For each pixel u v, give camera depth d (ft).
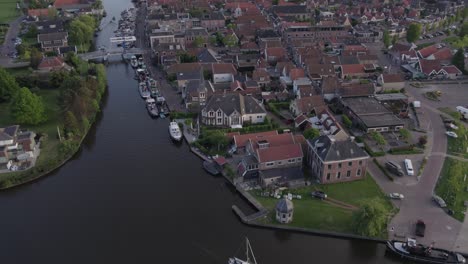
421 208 422.82
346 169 458.09
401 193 444.55
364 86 642.63
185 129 577.02
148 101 651.25
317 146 470.80
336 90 650.84
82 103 578.25
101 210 432.66
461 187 451.12
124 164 511.40
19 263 367.04
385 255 379.96
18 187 473.67
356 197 438.81
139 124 603.26
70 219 419.95
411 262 369.91
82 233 401.29
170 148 544.62
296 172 467.11
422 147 531.91
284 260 370.94
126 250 381.19
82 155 531.91
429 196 440.45
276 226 401.70
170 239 394.11
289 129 570.87
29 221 417.28
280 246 386.73
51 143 548.31
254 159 473.26
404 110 613.11
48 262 368.27
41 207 437.99
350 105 610.24
